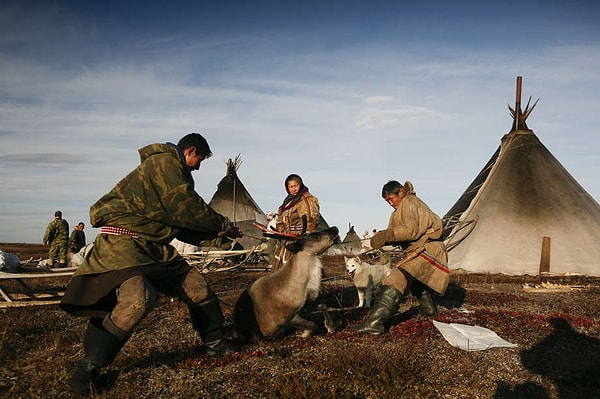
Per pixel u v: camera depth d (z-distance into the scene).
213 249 16.69
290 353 5.82
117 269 4.54
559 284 12.97
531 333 6.73
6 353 5.75
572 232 16.70
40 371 5.17
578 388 4.77
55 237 16.78
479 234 17.23
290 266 6.20
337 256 22.69
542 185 17.81
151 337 6.64
